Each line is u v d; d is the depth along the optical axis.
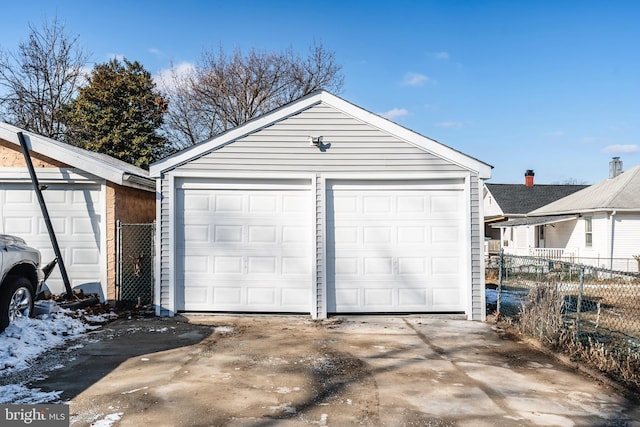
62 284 8.88
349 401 4.22
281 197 8.35
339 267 8.27
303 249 8.32
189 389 4.49
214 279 8.29
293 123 8.30
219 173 8.23
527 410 4.03
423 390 4.53
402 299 8.26
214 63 27.45
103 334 6.84
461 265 8.27
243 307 8.27
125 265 9.10
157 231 8.20
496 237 30.03
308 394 4.39
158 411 3.94
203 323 7.66
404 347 6.21
